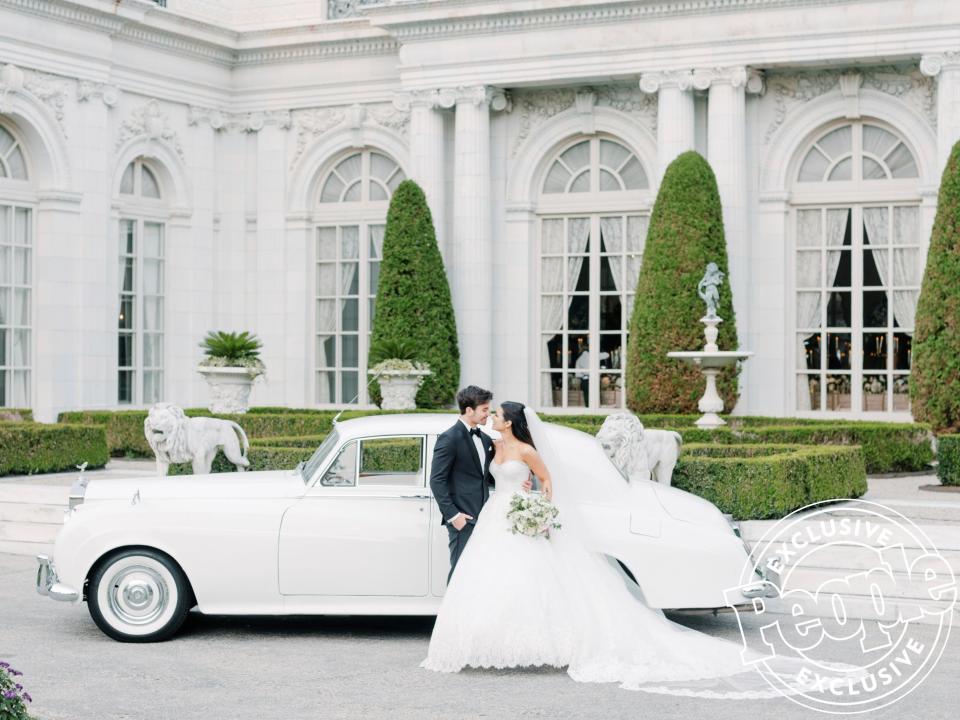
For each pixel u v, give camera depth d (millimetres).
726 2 24359
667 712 8266
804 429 19297
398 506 10352
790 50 24125
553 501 9805
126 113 27078
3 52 24094
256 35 29141
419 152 27031
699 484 13656
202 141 29141
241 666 9570
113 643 10367
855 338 25094
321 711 8305
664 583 9977
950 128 23094
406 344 25281
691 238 23703
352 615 11289
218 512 10375
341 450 10531
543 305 27609
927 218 24000
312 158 29297
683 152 24422
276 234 29562
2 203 24859
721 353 20500
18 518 15617
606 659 9289
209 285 29406
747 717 8172
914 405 21625
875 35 23547
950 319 21219
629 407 24172
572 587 9500
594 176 27047
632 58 25266
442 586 10258
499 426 9836
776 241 25297
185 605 10461
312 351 29625
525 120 27266
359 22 28281
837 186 25125
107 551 10336
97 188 26219
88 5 25281
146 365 28188
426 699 8594
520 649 9234
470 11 26062
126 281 27703
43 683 9062
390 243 26109
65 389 25641
